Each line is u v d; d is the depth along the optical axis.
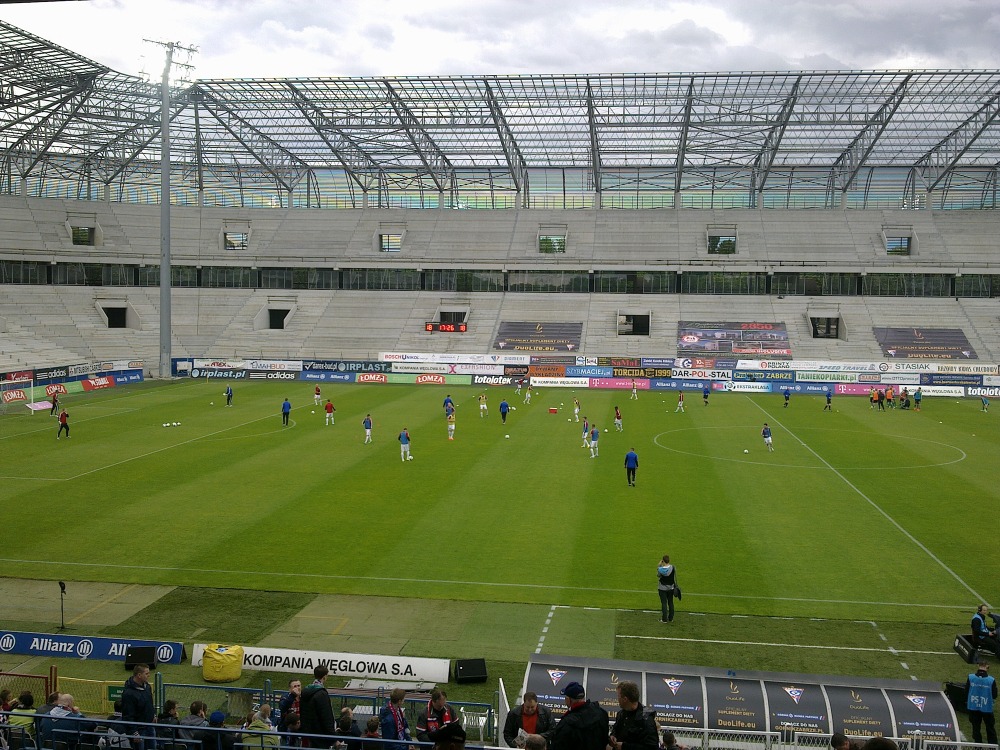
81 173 109.19
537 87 81.75
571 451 51.84
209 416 65.06
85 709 21.02
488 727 19.66
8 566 31.00
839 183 109.88
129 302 102.88
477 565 31.20
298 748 14.26
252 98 87.31
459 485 42.81
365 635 25.48
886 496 40.91
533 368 87.38
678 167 104.56
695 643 24.80
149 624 26.25
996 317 96.19
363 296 106.75
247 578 29.95
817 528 35.59
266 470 46.03
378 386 86.62
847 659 23.81
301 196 118.50
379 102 86.62
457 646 24.72
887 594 28.38
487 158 106.25
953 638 25.14
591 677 19.56
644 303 102.44
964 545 33.34
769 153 98.88
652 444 54.53
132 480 43.59
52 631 25.69
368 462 48.22
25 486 42.25
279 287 109.06
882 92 80.56
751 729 18.64
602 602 27.84
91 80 81.94
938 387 82.06
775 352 93.00
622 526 35.88
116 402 72.62
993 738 19.36
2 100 83.31
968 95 81.00
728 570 30.59
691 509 38.47
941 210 108.75
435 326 99.38
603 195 113.69
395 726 16.31
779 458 50.06
